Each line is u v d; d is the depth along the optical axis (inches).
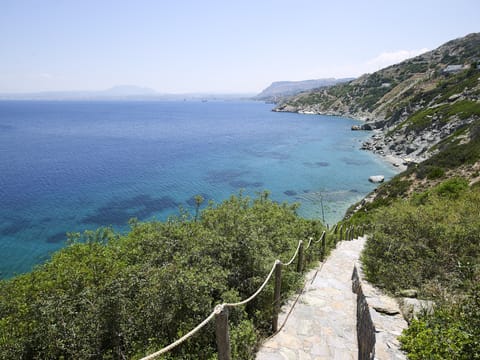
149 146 2938.0
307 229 498.6
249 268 277.9
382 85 6259.8
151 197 1510.8
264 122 5497.1
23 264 906.1
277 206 552.4
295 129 4343.0
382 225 348.5
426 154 2092.8
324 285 333.7
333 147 2925.7
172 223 399.2
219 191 1636.3
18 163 2112.5
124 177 1839.3
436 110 2647.6
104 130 4224.9
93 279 237.3
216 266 263.6
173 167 2111.2
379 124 4033.0
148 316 205.3
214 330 207.5
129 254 320.8
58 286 229.5
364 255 331.6
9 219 1208.8
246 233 297.4
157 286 213.3
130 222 466.6
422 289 245.4
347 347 224.8
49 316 193.0
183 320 207.3
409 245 300.8
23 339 186.1
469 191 685.9
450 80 3408.0
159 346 189.5
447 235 297.4
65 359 187.9
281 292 290.0
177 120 6048.2
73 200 1434.5
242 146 2974.9
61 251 359.9
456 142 1780.3
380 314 213.6
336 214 1396.4
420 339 162.9
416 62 6594.5
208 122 5615.2
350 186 1786.4
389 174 2012.8
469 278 240.8
